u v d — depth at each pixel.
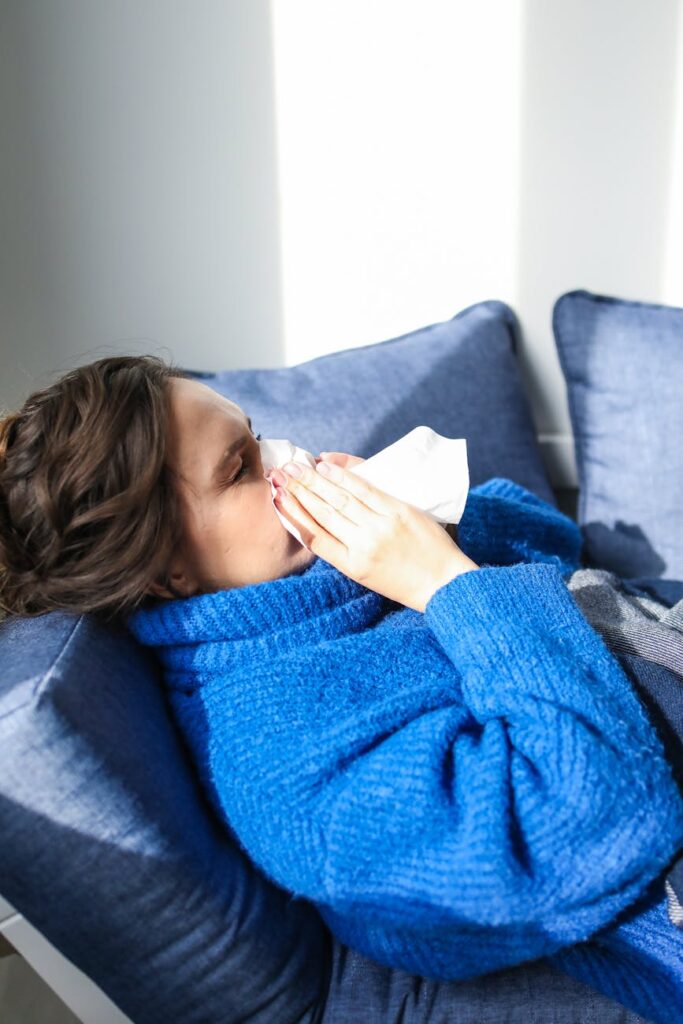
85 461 0.78
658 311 1.44
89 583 0.79
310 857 0.73
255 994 0.76
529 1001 0.78
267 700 0.79
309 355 1.53
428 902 0.70
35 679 0.70
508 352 1.47
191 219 1.44
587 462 1.45
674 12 1.35
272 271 1.47
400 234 1.47
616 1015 0.77
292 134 1.41
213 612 0.83
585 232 1.47
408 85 1.39
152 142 1.40
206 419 0.84
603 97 1.40
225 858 0.79
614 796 0.69
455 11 1.36
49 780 0.68
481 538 1.06
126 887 0.71
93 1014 0.79
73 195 1.41
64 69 1.36
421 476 0.92
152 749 0.76
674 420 1.38
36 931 0.76
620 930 0.78
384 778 0.72
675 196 1.44
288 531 0.89
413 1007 0.78
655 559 1.37
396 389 1.38
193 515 0.84
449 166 1.43
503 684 0.75
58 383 0.85
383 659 0.82
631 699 0.76
